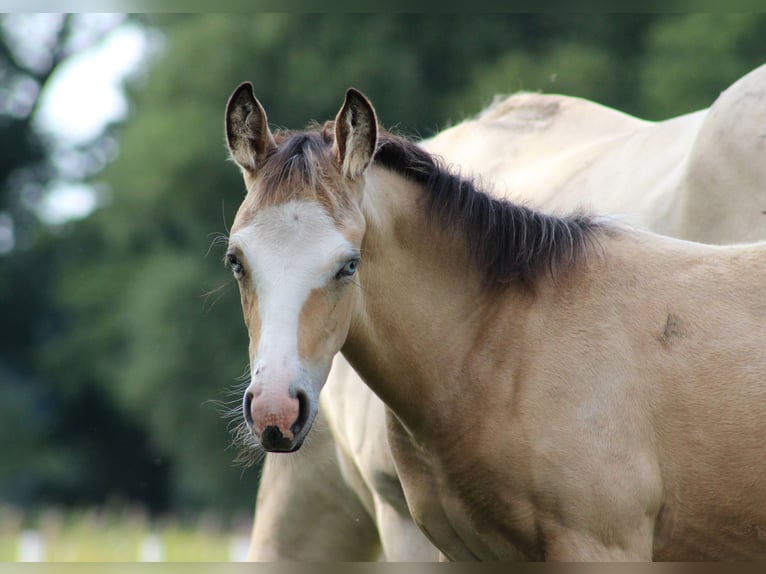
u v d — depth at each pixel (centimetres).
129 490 5006
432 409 788
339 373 1060
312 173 729
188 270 3972
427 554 1006
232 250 725
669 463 759
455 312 794
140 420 4662
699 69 3509
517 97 1230
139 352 4066
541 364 769
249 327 727
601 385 757
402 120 3794
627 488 745
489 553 802
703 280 789
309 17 4025
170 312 3888
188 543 2384
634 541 748
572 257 795
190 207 4172
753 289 782
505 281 792
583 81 3584
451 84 3922
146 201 4238
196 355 3847
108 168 4688
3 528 2794
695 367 763
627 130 1134
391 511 1021
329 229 717
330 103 3888
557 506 752
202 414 3809
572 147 1142
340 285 720
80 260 5350
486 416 773
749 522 762
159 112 4266
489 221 799
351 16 3981
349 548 1156
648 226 980
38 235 5603
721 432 756
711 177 943
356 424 1025
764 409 754
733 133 934
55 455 5056
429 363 789
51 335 5791
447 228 796
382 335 786
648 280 789
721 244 934
